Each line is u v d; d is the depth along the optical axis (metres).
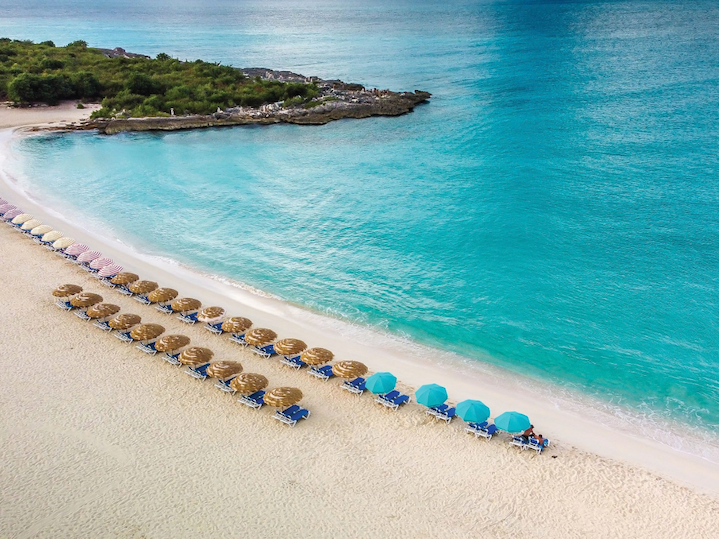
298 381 22.77
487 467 18.22
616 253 35.09
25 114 72.81
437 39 169.88
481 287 31.50
